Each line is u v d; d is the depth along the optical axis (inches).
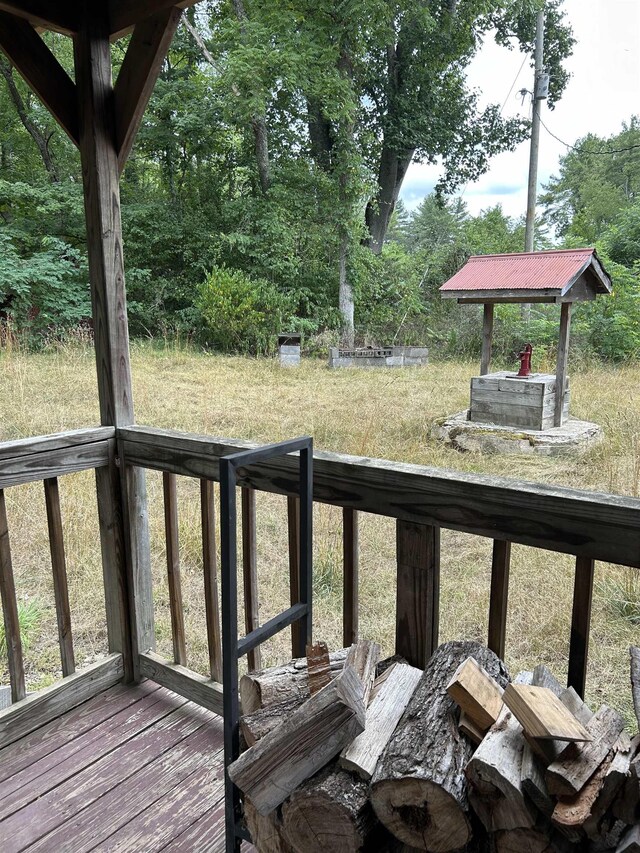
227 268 490.9
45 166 477.7
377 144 594.2
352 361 397.4
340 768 39.1
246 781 40.4
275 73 470.9
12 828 57.6
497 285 212.4
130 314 466.3
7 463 66.2
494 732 36.6
